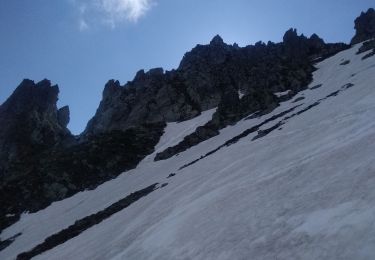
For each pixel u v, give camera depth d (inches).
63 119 5398.6
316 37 5521.7
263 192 1148.5
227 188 1391.5
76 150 4047.7
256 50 5270.7
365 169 916.6
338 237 711.1
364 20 5649.6
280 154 1521.9
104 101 5492.1
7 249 2524.6
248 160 1723.7
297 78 4259.4
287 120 2378.2
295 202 955.3
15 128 4832.7
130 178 3129.9
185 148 3366.1
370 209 736.3
